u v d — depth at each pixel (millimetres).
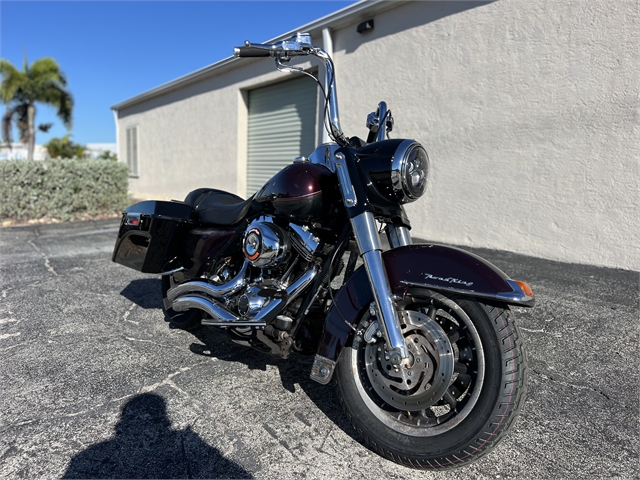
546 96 5508
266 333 2312
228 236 2826
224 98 11289
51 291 4531
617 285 4457
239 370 2854
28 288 4629
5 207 9156
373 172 2027
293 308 2314
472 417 1779
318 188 2164
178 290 2834
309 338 2324
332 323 2100
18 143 26594
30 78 23766
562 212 5492
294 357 3066
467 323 1848
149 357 3037
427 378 1875
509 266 5215
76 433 2178
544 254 5691
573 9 5195
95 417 2314
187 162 13289
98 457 2000
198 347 3211
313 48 2279
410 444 1881
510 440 2133
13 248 6660
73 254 6273
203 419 2299
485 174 6203
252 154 10922
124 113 16953
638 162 4852
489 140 6113
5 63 23172
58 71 24125
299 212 2199
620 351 3064
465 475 1891
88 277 5078
